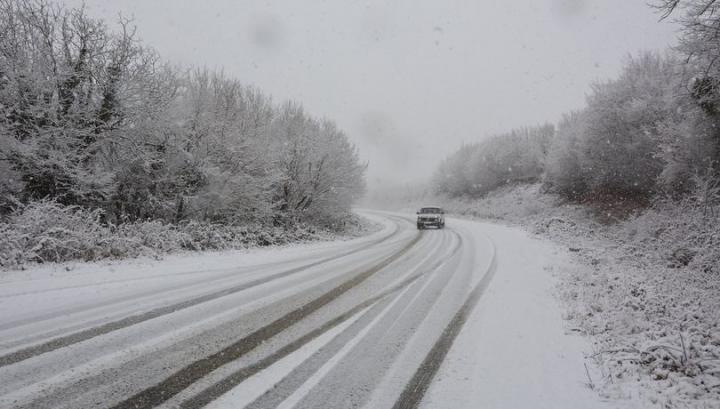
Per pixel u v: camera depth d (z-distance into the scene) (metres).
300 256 12.68
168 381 3.90
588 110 23.06
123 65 12.80
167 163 14.09
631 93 20.95
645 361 5.08
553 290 8.51
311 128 22.30
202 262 10.50
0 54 10.94
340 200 23.33
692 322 6.89
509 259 12.62
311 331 5.57
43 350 4.43
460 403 3.74
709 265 11.48
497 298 7.70
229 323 5.73
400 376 4.26
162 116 13.43
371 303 7.14
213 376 4.06
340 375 4.22
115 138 12.68
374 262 11.70
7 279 7.29
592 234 19.42
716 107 14.34
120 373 4.01
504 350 5.11
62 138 11.27
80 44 12.22
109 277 8.02
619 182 22.38
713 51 10.77
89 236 9.98
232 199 15.84
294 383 3.99
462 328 5.89
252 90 18.66
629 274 10.73
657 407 3.93
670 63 19.33
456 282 9.07
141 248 10.76
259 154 16.89
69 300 6.34
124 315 5.79
